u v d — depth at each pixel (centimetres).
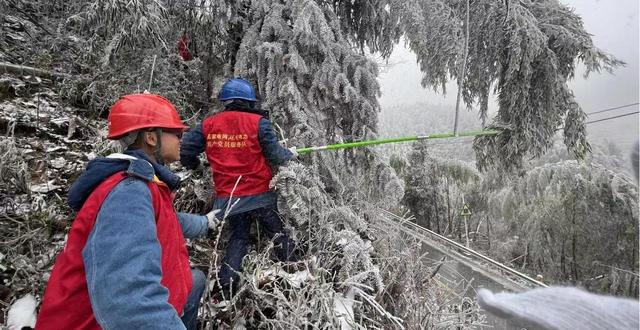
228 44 363
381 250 277
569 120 570
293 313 172
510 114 587
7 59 323
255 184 222
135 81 308
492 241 1684
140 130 126
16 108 281
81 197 109
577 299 54
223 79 353
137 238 97
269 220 231
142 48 302
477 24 552
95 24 292
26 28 362
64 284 100
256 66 306
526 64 532
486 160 672
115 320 88
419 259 258
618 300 51
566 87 547
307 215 235
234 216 225
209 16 350
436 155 1736
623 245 1082
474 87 626
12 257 177
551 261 1255
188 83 367
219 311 189
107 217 98
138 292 91
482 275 693
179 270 125
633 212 1052
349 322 183
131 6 268
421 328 211
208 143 225
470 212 1670
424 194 1647
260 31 319
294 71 298
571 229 1166
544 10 576
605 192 1090
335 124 317
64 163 258
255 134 218
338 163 308
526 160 696
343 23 393
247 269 201
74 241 103
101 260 93
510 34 535
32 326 156
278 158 224
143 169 112
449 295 279
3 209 205
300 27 275
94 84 312
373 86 304
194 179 281
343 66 305
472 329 243
